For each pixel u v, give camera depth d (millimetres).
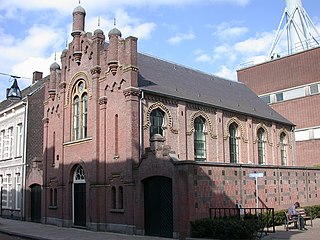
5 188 35062
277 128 34781
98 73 23875
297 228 20188
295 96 41469
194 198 17703
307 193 26312
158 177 19375
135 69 21812
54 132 28344
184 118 24812
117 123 22203
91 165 23359
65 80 27172
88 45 25047
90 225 22875
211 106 27109
